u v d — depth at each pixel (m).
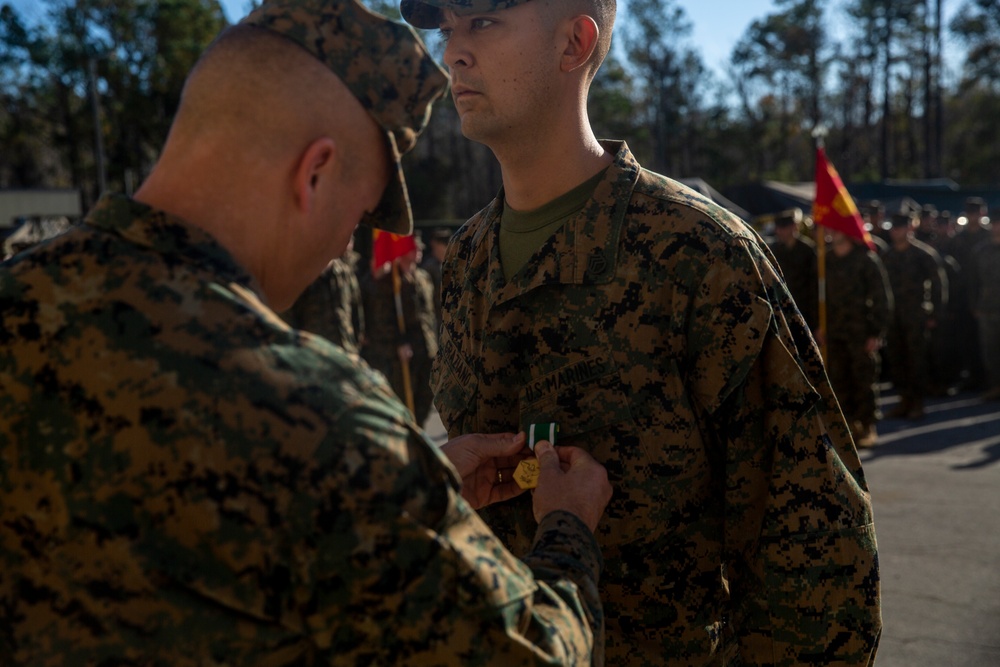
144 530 0.86
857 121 60.75
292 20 0.99
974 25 50.50
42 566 0.88
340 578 0.89
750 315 1.37
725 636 1.51
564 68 1.45
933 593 4.04
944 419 8.67
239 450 0.86
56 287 0.93
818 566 1.37
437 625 0.90
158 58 41.09
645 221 1.45
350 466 0.88
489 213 1.65
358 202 1.05
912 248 8.84
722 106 58.62
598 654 1.09
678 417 1.42
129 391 0.88
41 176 48.00
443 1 1.38
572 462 1.36
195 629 0.86
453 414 1.60
